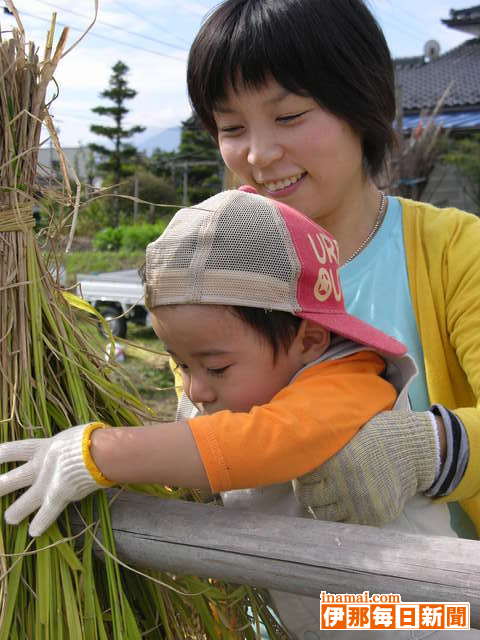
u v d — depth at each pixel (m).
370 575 0.90
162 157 28.86
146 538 1.04
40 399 1.12
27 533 1.07
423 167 12.39
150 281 1.16
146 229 17.03
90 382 1.20
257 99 1.37
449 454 1.11
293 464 1.02
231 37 1.34
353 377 1.12
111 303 8.23
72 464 1.01
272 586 0.96
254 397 1.15
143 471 1.01
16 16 1.10
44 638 1.05
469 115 16.08
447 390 1.40
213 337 1.11
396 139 1.54
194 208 1.15
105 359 1.30
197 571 1.01
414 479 1.09
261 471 1.01
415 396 1.41
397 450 1.07
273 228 1.13
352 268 1.49
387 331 1.42
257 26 1.32
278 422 1.03
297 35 1.31
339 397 1.08
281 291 1.11
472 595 0.85
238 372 1.13
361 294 1.46
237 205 1.14
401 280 1.45
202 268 1.09
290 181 1.44
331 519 1.09
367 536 0.93
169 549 1.02
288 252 1.12
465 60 18.61
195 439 1.02
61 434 1.05
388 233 1.50
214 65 1.37
